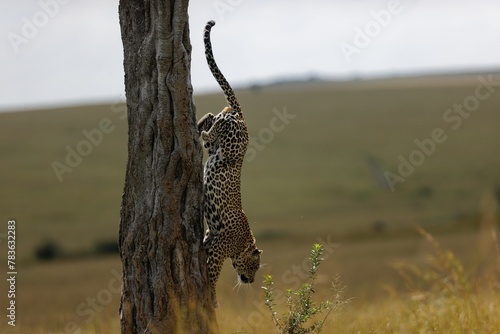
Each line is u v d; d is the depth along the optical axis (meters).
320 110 92.31
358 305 14.25
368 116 87.69
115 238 49.09
